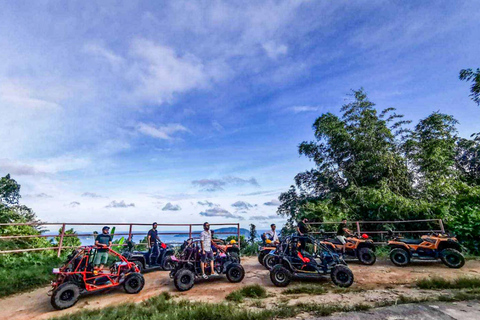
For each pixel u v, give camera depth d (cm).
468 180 1369
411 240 818
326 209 1202
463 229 948
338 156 1456
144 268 826
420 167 1284
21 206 1430
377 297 491
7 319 488
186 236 1116
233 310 420
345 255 875
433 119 1359
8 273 738
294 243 686
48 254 948
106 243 625
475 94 1095
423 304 401
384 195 1136
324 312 389
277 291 577
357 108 1410
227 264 704
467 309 370
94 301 566
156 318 397
